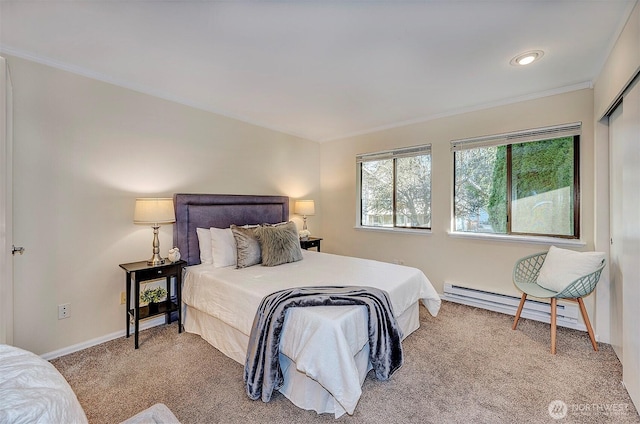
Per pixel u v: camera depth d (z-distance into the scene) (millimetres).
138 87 2623
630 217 1704
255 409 1646
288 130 4133
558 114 2711
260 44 1948
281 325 1718
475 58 2133
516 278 2762
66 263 2252
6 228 1780
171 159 2896
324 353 1524
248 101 3023
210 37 1869
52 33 1824
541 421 1536
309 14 1632
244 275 2438
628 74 1626
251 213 3543
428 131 3576
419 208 3758
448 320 2830
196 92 2787
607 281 2383
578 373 1951
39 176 2113
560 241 2717
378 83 2574
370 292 1947
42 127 2125
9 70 1966
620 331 2102
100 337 2426
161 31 1804
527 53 2061
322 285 2143
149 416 1549
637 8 1489
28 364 897
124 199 2570
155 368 2049
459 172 3408
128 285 2408
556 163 2809
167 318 2795
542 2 1531
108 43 1940
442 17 1661
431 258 3572
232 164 3465
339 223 4547
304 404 1648
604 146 2385
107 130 2461
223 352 2248
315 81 2539
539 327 2660
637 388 1589
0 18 1666
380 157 4059
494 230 3193
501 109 3031
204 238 2906
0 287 1597
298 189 4375
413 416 1580
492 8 1580
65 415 771
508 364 2068
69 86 2252
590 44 1938
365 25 1736
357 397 1478
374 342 1795
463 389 1801
